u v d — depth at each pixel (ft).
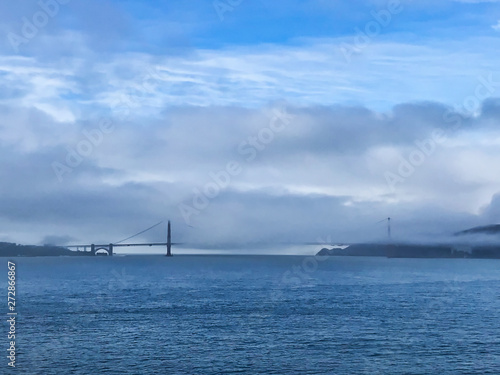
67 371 152.97
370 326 218.38
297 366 157.28
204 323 224.94
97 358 166.30
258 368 155.43
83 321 229.86
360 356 168.35
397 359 165.07
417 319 236.43
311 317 241.35
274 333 202.90
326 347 179.93
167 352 173.17
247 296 330.54
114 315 247.50
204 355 169.48
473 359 165.27
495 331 208.13
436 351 174.60
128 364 160.04
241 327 215.72
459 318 240.12
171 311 260.42
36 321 229.86
